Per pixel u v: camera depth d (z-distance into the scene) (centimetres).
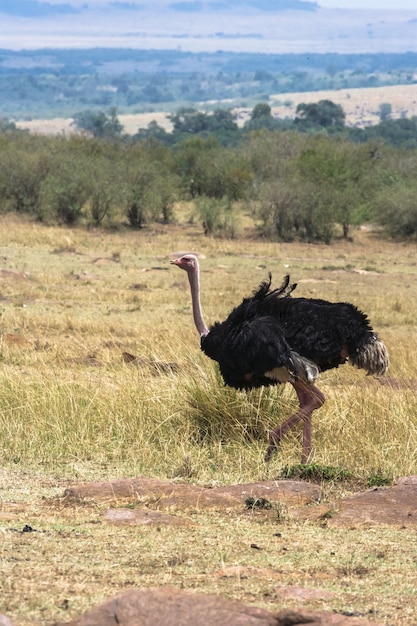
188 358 3578
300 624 1198
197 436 2914
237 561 1638
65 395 3188
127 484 2177
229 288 9119
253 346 2638
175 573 1541
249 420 2947
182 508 2056
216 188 19125
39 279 9000
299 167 17838
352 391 3309
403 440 2839
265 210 14525
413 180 17338
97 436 2884
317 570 1606
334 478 2473
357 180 17825
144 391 3159
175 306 7812
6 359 4691
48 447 2755
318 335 2641
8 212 14875
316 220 14325
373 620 1342
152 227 14988
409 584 1535
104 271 10056
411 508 2067
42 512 1983
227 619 1208
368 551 1741
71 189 14275
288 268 11206
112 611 1234
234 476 2516
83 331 6228
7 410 3045
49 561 1581
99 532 1806
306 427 2720
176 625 1205
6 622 1206
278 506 2062
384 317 7788
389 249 14138
